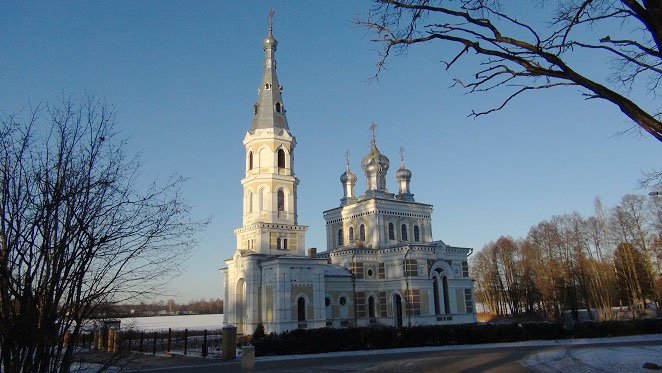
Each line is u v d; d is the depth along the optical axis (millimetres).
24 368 8180
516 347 34562
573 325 42250
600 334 41750
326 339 35000
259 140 58344
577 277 76625
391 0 10125
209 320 134250
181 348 40094
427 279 60750
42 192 8711
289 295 51719
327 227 73375
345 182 75188
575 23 9570
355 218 69062
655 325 43594
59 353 8797
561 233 82938
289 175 58719
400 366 25344
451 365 25078
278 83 62219
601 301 72312
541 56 9438
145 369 26109
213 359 30875
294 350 34000
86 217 9070
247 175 59000
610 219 76938
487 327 39812
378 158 72562
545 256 85562
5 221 8352
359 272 62250
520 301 99250
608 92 9008
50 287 8461
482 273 112000
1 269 7957
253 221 56750
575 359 25781
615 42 9594
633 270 73812
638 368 21859
